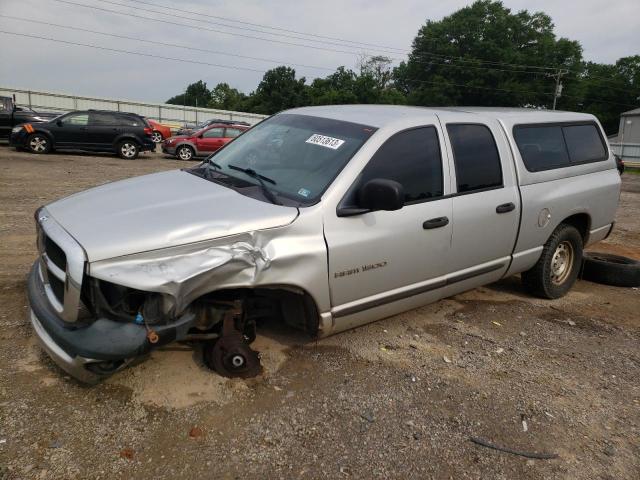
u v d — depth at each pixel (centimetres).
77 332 289
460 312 512
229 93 10075
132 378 345
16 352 365
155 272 293
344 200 361
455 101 7206
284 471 281
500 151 472
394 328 459
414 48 7538
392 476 285
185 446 292
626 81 7750
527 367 412
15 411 305
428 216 404
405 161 398
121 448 286
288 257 334
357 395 353
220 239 312
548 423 342
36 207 867
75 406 315
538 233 510
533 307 541
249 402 334
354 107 465
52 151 1955
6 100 2025
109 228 304
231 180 393
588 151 580
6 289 473
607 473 302
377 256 377
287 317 382
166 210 330
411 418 334
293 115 459
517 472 297
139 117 1969
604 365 426
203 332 358
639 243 889
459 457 304
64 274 291
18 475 261
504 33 7175
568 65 7294
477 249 451
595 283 641
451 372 393
